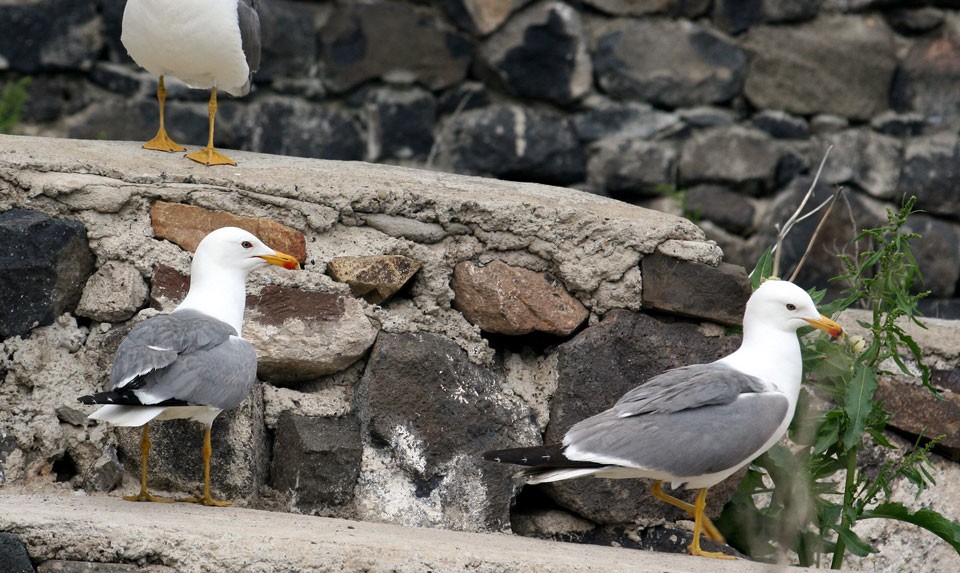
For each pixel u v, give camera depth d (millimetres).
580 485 9023
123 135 13852
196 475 8438
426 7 14633
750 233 15047
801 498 9023
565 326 9305
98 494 8367
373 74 14484
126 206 8852
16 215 8594
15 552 6723
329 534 7156
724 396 7887
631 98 14969
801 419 8953
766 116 15078
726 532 9375
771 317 8328
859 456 10219
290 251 9031
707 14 15031
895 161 15062
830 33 15055
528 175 14875
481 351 9250
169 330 7617
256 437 8586
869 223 14906
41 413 8469
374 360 8922
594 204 9750
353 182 9320
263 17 14000
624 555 7781
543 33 14711
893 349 8891
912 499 10227
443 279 9273
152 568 6738
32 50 13547
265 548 6777
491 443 8992
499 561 6945
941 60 15219
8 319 8484
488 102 14828
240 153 10328
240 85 10391
